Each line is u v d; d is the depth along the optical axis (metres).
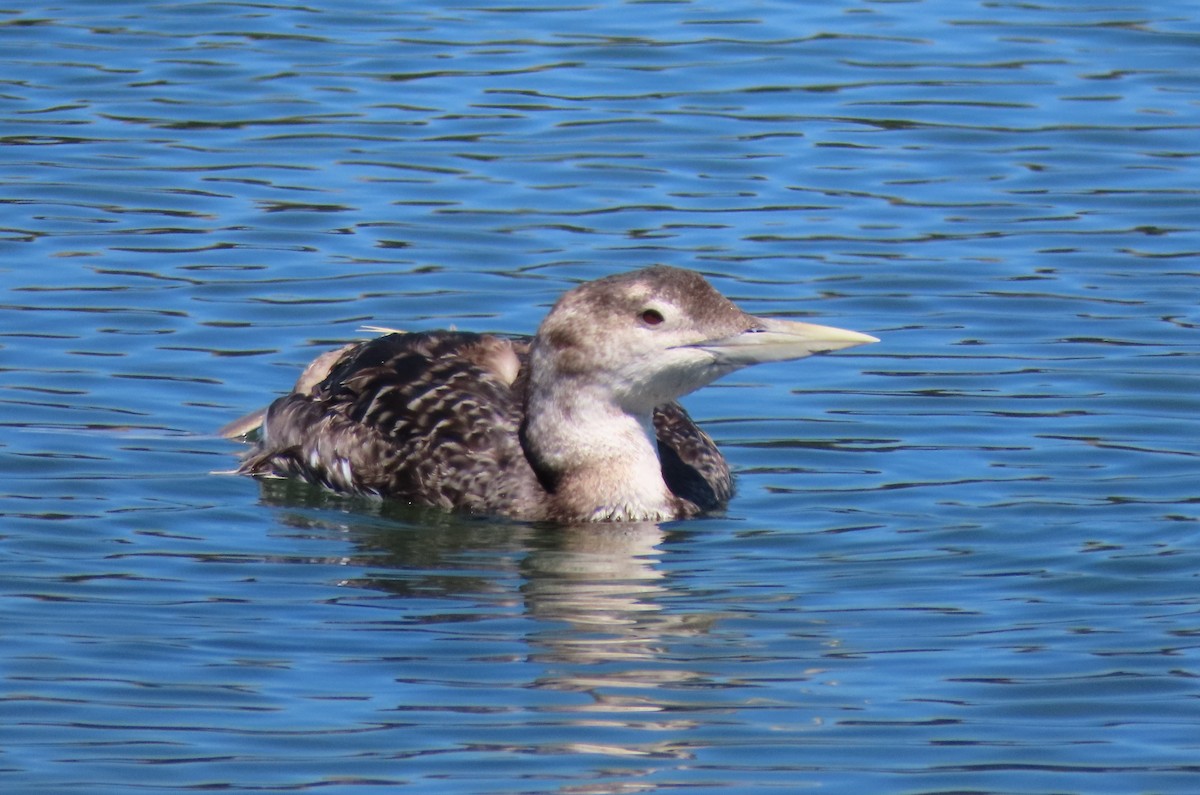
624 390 13.64
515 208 18.50
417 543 13.23
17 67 21.44
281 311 16.59
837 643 11.55
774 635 11.62
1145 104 20.67
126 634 11.55
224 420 14.95
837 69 21.58
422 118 20.42
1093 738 10.40
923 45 22.22
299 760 10.16
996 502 13.58
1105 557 12.64
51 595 12.07
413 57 21.92
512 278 17.19
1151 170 19.25
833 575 12.54
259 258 17.53
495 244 17.80
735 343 13.43
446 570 12.71
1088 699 10.81
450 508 13.96
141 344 15.99
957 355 15.91
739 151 19.70
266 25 22.81
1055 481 13.84
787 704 10.77
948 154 19.66
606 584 12.47
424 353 14.73
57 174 19.02
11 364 15.53
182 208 18.44
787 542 13.13
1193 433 14.53
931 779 10.00
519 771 10.06
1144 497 13.54
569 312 13.66
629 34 22.61
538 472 13.88
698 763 10.16
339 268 17.34
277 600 12.12
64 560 12.62
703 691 10.92
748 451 14.60
